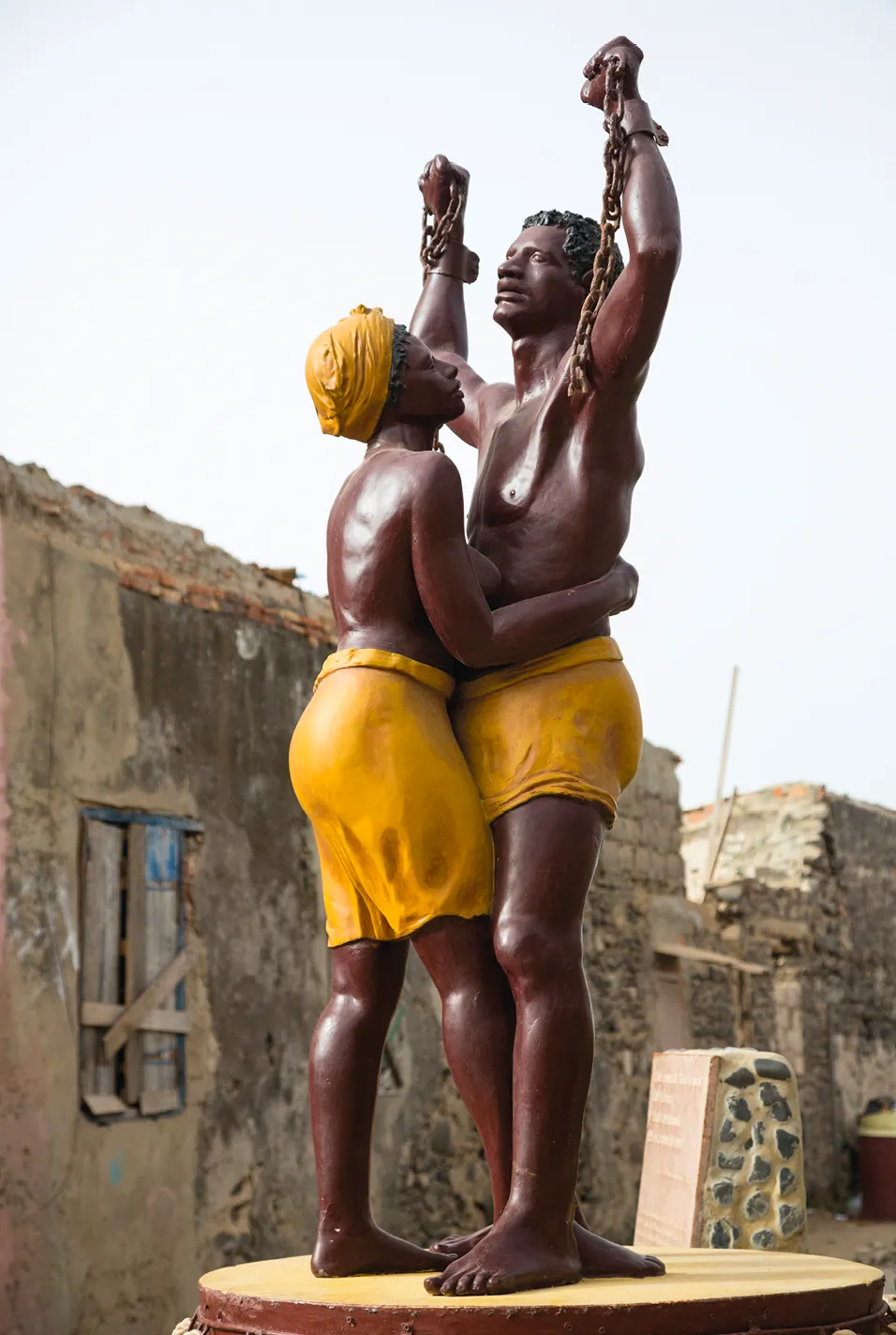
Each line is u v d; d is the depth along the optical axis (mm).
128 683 8461
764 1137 5145
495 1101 2543
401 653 2611
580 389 2709
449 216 3490
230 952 8898
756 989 16375
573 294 2951
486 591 2707
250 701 9352
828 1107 17438
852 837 19281
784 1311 2279
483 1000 2574
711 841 17969
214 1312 2426
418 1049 10242
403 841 2537
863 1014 18734
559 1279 2365
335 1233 2609
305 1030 9359
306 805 2654
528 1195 2408
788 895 17547
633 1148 12805
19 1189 7227
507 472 2850
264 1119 8961
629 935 13438
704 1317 2215
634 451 2797
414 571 2604
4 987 7336
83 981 7906
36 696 7801
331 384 2762
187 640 8938
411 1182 9992
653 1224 5555
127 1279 7828
